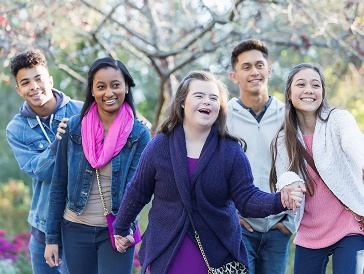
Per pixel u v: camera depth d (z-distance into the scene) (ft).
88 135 15.11
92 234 15.31
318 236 14.88
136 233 15.31
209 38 28.35
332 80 33.94
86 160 15.19
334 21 24.73
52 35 26.40
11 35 24.20
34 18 25.80
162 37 29.01
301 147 14.93
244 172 12.85
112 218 15.02
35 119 17.06
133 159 15.33
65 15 26.20
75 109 17.48
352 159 14.21
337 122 14.57
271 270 16.81
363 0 25.88
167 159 12.89
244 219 16.44
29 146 16.90
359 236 14.48
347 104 33.63
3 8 25.14
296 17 25.43
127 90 15.52
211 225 12.62
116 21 26.27
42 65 16.75
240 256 12.89
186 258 12.64
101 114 15.43
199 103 12.87
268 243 16.66
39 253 17.17
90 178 15.19
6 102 65.16
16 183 61.82
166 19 31.32
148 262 12.83
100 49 27.78
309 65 15.08
